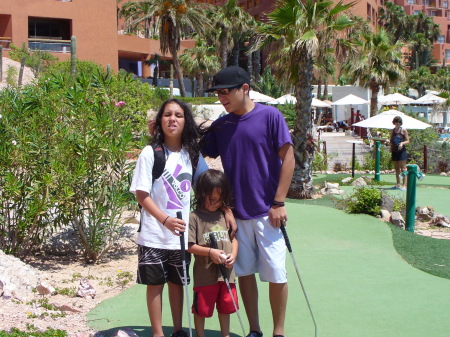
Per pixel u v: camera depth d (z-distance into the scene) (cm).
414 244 746
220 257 381
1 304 476
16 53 3284
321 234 802
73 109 624
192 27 4291
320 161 1884
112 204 637
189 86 6056
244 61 6256
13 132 605
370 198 949
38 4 4009
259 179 397
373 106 3281
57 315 462
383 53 3198
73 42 1755
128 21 4838
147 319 461
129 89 760
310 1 1202
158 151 391
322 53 1264
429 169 1961
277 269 396
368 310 487
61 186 602
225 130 405
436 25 8550
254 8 6356
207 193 390
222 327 404
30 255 664
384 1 8312
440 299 518
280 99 3275
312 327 446
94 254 643
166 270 396
